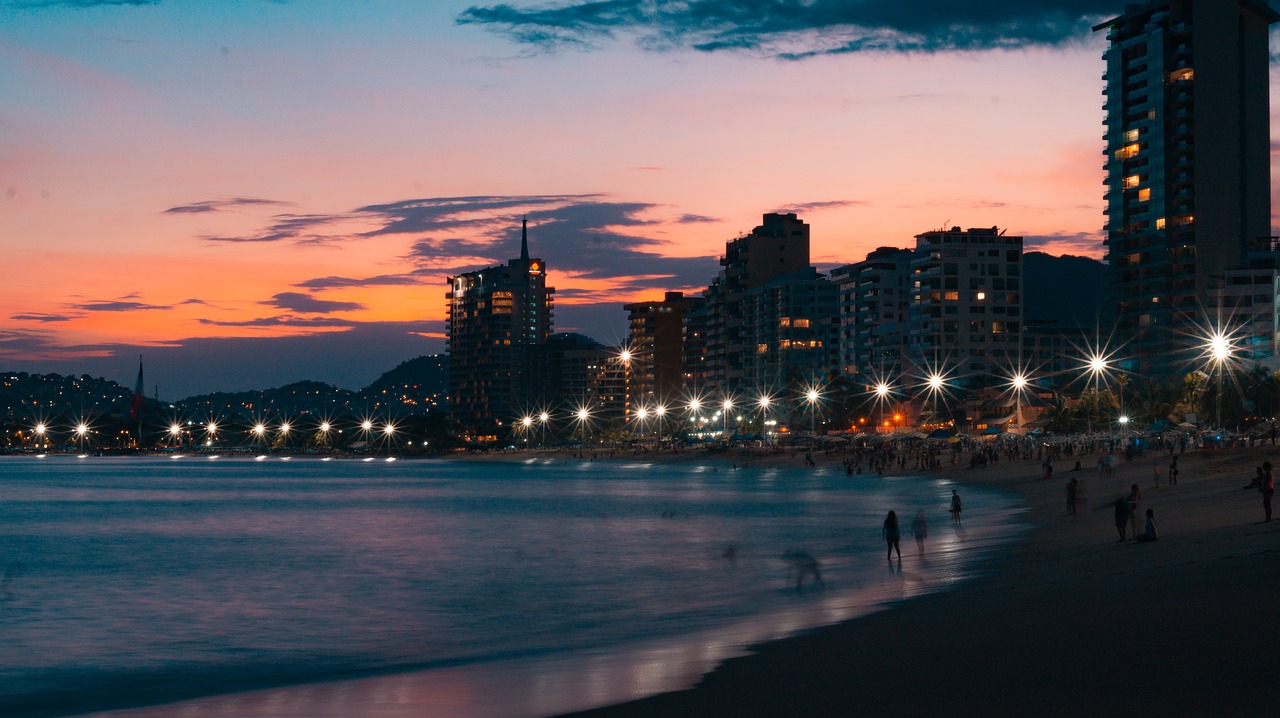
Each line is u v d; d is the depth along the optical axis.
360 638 36.50
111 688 29.42
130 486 181.75
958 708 17.38
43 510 116.81
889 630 26.73
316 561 62.16
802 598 38.66
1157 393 166.75
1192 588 27.77
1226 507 52.84
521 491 146.00
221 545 73.88
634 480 174.25
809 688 20.08
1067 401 187.62
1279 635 21.19
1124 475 94.94
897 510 87.94
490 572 54.56
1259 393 133.88
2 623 41.44
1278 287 181.12
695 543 66.62
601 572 53.00
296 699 24.14
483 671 26.50
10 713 26.02
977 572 39.97
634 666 25.03
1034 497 85.56
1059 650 21.36
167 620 41.78
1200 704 16.45
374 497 136.62
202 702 24.64
